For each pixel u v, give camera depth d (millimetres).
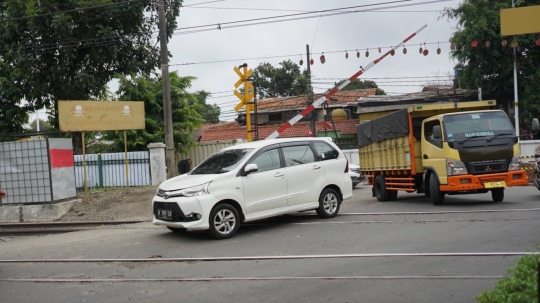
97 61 25562
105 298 6625
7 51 25266
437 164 13078
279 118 39781
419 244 8516
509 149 12672
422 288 6148
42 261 9211
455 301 5629
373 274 6887
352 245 8797
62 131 17328
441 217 11180
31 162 16781
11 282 7797
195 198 9938
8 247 11273
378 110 33906
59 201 17109
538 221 9898
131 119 18594
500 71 28016
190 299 6340
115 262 8734
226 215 10312
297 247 8969
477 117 13023
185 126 27625
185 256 8844
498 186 12445
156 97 27422
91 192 20422
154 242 10398
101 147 28234
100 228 13789
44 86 25516
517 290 4523
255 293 6395
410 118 14094
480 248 7957
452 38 27781
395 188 15367
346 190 12352
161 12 18438
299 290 6395
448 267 6992
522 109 27641
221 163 11086
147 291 6820
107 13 24797
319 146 12117
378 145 16500
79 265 8680
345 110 38844
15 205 16891
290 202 11258
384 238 9211
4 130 27812
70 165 17922
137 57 27094
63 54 25328
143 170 23766
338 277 6844
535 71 27672
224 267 7875
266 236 10250
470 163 12516
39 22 24000
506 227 9484
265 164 11016
